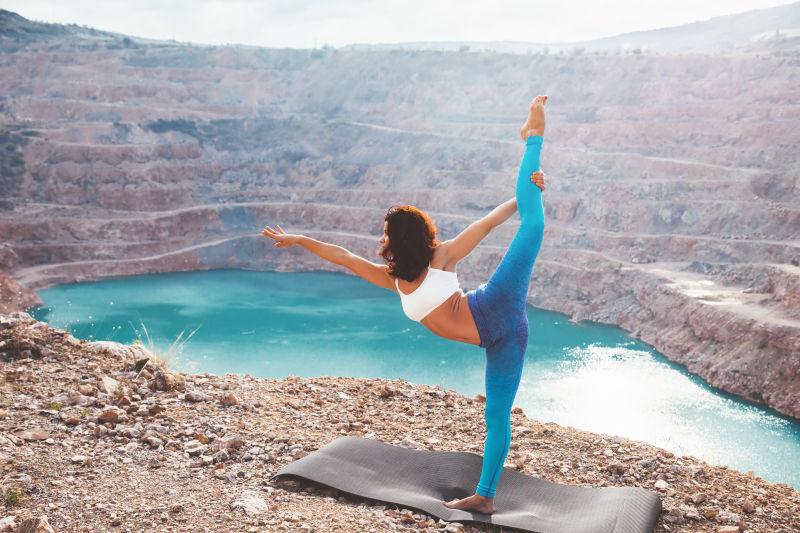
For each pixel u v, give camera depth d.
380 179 155.38
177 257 130.50
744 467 46.19
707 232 109.06
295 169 164.62
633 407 59.06
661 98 159.75
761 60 152.00
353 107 196.75
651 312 87.50
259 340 81.81
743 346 68.50
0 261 115.56
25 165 145.12
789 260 93.19
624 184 121.12
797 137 121.31
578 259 109.44
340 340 81.81
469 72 191.00
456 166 150.75
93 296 106.31
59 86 192.00
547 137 149.88
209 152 170.25
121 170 148.62
